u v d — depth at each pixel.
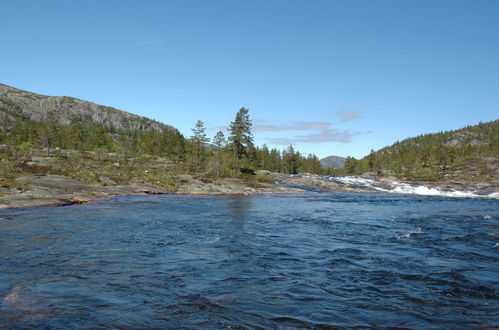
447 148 126.00
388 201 42.22
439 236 17.42
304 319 7.42
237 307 8.04
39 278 9.85
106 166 63.88
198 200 37.22
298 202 38.50
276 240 16.20
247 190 53.50
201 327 6.92
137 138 130.50
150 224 20.02
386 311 7.92
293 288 9.46
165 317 7.39
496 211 30.20
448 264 12.02
